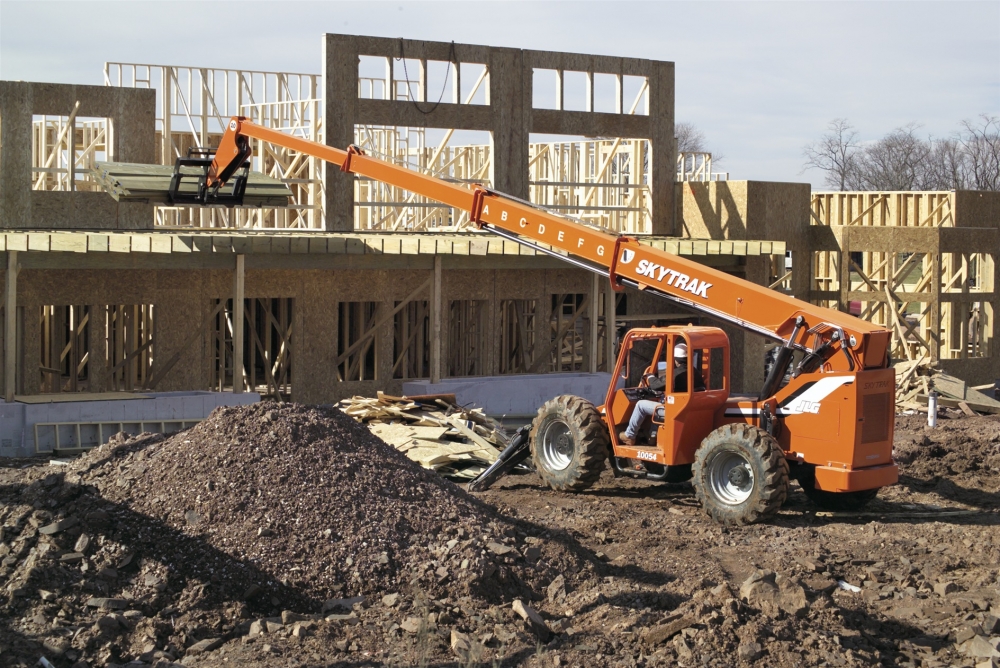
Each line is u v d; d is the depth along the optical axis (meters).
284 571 8.81
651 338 13.05
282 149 28.28
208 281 18.27
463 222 26.44
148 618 8.14
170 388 18.05
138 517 9.41
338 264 18.45
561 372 21.83
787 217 26.53
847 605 8.88
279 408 10.79
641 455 12.79
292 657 7.59
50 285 16.80
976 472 15.16
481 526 9.85
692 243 22.16
